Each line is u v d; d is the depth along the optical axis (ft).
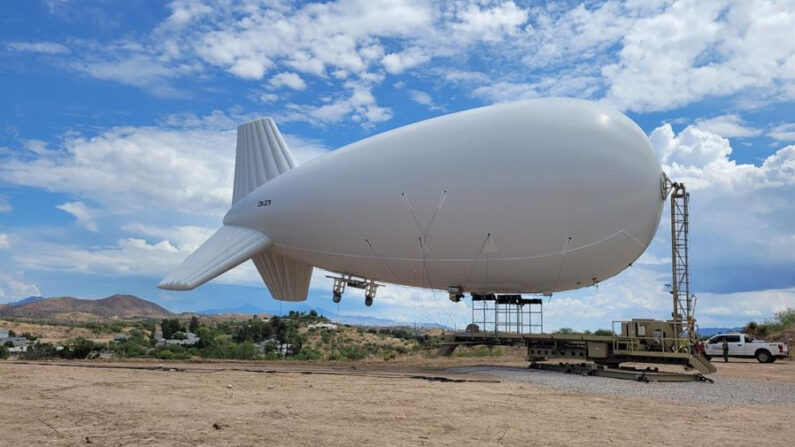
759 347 120.47
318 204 80.69
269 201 86.79
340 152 82.48
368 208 76.18
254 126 99.04
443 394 48.44
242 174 98.68
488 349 132.57
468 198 69.31
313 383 55.93
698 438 31.45
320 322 292.81
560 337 75.77
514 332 81.61
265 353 153.79
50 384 50.78
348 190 77.82
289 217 84.38
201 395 45.09
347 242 80.43
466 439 29.58
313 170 83.41
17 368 66.69
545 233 68.23
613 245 69.41
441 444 28.04
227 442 27.14
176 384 52.80
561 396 49.88
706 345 127.03
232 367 77.77
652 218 69.62
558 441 29.63
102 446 25.95
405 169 73.36
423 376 64.69
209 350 138.51
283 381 57.31
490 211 68.74
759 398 51.83
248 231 89.20
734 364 110.63
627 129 67.82
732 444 29.94
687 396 52.44
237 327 309.63
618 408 43.37
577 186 65.77
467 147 70.03
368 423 33.42
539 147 66.95
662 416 39.75
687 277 70.95
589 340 74.08
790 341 146.41
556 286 78.07
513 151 67.72
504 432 31.76
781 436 32.60
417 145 73.77
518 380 63.31
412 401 43.47
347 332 246.47
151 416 33.68
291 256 91.25
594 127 66.69
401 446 27.30
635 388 57.93
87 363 81.87
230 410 36.94
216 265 85.10
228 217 93.20
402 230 74.69
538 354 78.69
